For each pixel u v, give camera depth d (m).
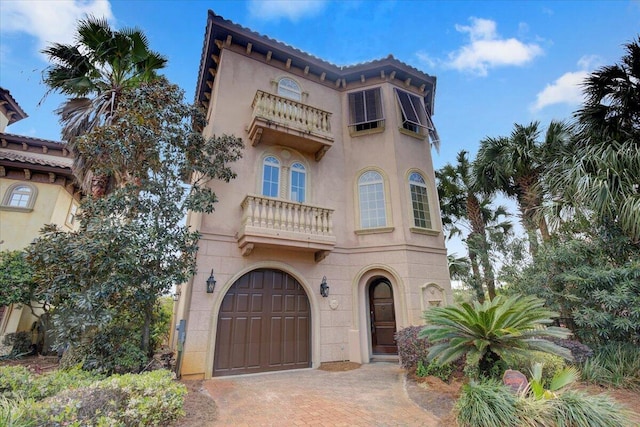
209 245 8.44
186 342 7.54
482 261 12.22
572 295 7.55
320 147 10.79
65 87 9.85
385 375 7.66
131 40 10.11
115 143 6.93
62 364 6.55
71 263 5.91
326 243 9.27
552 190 9.23
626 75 8.54
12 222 11.94
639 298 6.59
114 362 6.28
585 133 9.25
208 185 8.95
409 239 10.51
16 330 10.79
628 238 7.60
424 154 12.43
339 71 12.39
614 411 3.94
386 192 11.12
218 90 10.09
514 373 4.77
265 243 8.47
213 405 5.40
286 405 5.43
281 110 10.22
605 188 7.59
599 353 6.80
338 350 9.43
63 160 14.92
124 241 6.22
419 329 7.67
